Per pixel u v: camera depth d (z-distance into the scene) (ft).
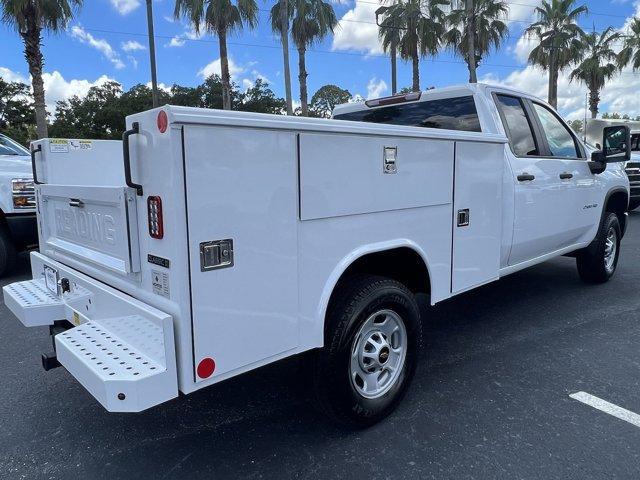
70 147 12.21
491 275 12.46
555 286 19.85
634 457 8.73
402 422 9.91
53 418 10.27
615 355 13.14
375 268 10.43
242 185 7.02
